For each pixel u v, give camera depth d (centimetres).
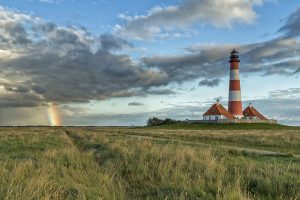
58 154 1677
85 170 1130
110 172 1102
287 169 1195
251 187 959
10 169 1120
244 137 4716
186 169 1154
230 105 12775
